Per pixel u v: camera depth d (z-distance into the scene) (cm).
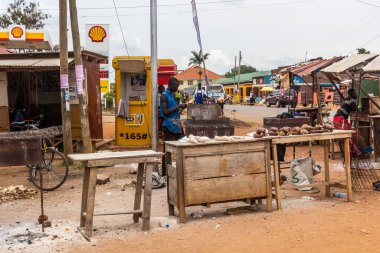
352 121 1245
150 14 931
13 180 1004
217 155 641
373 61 1013
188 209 712
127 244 550
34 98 1541
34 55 1330
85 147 1120
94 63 1441
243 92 7531
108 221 648
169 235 580
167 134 916
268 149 672
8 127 1311
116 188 881
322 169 1027
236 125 2291
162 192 837
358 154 934
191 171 630
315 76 1368
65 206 752
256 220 635
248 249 520
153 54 934
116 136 1435
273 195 699
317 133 711
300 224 608
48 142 1129
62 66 1115
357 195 777
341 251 505
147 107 1413
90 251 528
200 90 1488
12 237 577
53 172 941
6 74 1299
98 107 1477
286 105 4388
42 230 599
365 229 579
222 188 645
